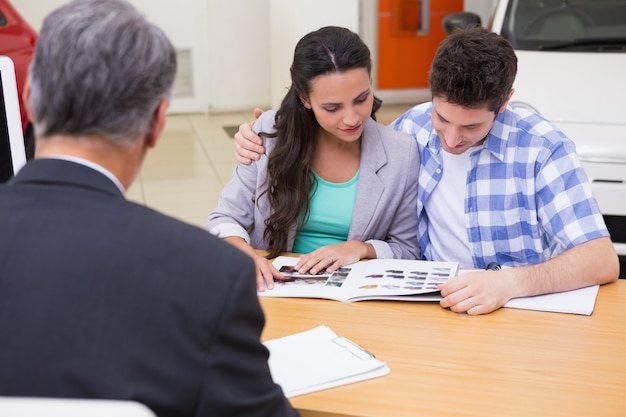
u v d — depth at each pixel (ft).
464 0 26.40
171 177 18.04
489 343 4.99
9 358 2.87
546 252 6.66
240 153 6.97
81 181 3.16
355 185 6.88
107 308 2.93
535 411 4.17
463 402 4.27
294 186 6.73
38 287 2.93
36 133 3.31
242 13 26.02
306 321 5.34
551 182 6.22
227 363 3.05
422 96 27.17
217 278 3.06
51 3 24.34
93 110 3.13
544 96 10.92
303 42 6.20
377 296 5.62
